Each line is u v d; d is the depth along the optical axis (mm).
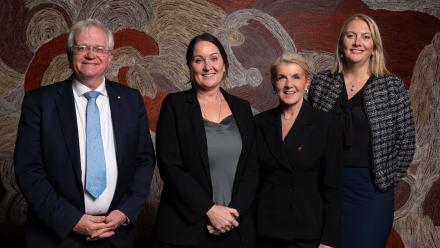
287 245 2365
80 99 2293
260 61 3729
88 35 2223
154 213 3650
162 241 2328
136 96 2438
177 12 3641
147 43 3611
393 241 3838
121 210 2279
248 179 2400
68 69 3523
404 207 3852
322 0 3791
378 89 2596
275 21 3746
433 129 3889
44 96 2275
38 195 2172
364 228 2574
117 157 2291
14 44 3445
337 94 2652
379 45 2639
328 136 2391
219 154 2355
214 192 2346
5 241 3432
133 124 2354
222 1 3691
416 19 3861
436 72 3885
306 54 3777
